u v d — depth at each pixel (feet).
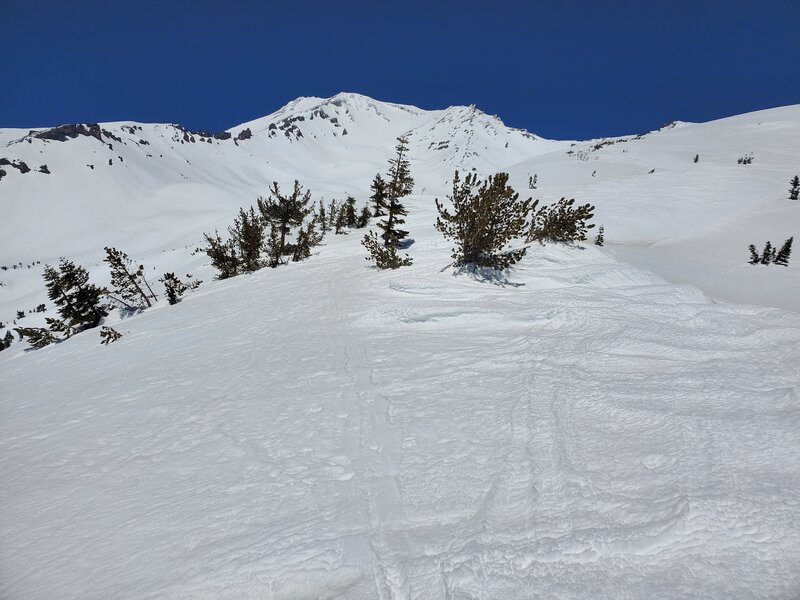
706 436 11.71
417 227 88.89
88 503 14.14
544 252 42.65
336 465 13.98
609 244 150.51
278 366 25.68
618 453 11.91
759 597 7.09
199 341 36.42
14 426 23.68
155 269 271.28
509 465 12.35
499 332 25.81
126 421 21.25
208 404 21.54
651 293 29.07
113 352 39.04
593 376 17.47
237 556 10.23
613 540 8.54
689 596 7.28
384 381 20.58
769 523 8.32
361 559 9.66
